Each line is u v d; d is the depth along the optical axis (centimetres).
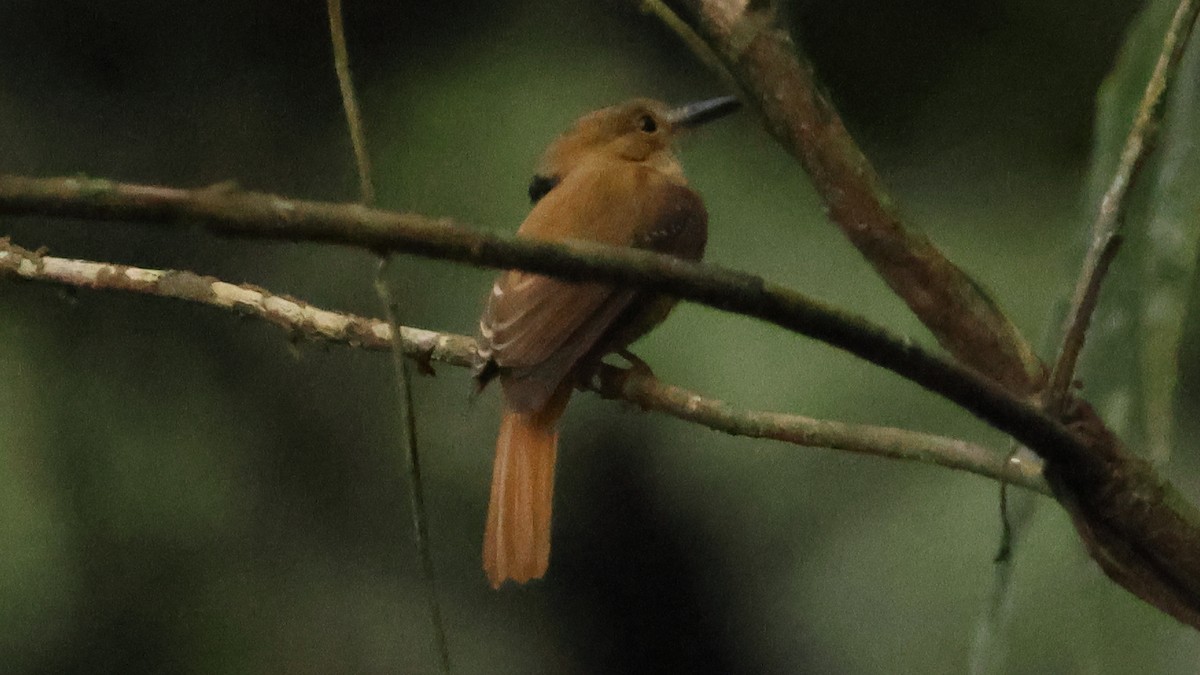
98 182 290
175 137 1111
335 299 955
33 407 959
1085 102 1006
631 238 756
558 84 977
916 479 829
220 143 1110
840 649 820
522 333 663
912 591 807
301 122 1102
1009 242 898
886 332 327
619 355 701
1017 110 1014
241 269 997
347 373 1030
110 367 991
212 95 1116
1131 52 377
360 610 1023
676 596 948
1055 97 1012
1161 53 348
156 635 968
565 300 670
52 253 1030
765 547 870
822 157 388
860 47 1040
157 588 967
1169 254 355
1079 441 346
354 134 396
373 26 1026
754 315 321
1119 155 376
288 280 968
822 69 1033
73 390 976
